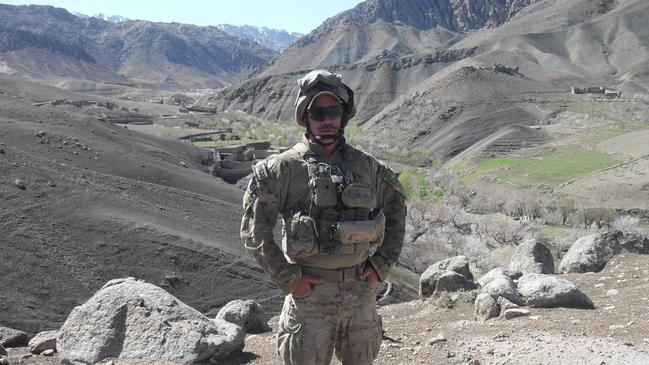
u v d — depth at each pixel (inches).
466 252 2723.9
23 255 1143.0
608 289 406.6
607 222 3277.6
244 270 1403.8
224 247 1513.3
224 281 1331.2
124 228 1393.9
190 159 3314.5
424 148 7352.4
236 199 2359.7
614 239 513.3
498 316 347.9
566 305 347.3
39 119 2610.7
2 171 1464.1
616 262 486.0
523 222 3408.0
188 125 5949.8
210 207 1907.0
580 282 439.2
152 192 1823.3
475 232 3171.8
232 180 3221.0
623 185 3981.3
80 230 1325.0
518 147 6053.2
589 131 6289.4
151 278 1243.2
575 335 285.1
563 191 4074.8
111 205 1531.7
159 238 1397.6
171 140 3555.6
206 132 5019.7
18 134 2107.5
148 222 1489.9
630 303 342.3
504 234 3100.4
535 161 5167.3
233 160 3535.9
